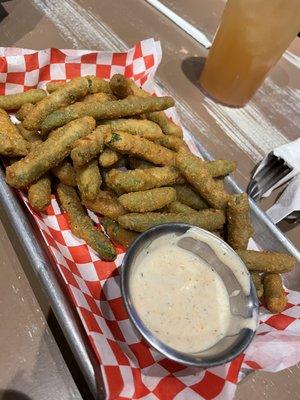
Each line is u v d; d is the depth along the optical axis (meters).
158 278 0.16
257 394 0.16
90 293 0.16
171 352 0.13
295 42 0.35
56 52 0.21
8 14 0.26
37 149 0.17
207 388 0.15
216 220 0.18
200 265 0.17
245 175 0.24
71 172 0.17
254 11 0.21
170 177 0.18
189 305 0.16
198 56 0.30
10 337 0.14
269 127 0.27
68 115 0.18
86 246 0.17
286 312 0.18
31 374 0.14
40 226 0.16
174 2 0.33
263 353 0.16
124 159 0.19
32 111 0.18
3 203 0.16
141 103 0.19
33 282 0.16
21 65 0.20
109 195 0.18
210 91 0.27
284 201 0.22
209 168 0.19
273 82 0.31
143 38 0.29
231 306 0.16
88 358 0.13
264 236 0.20
